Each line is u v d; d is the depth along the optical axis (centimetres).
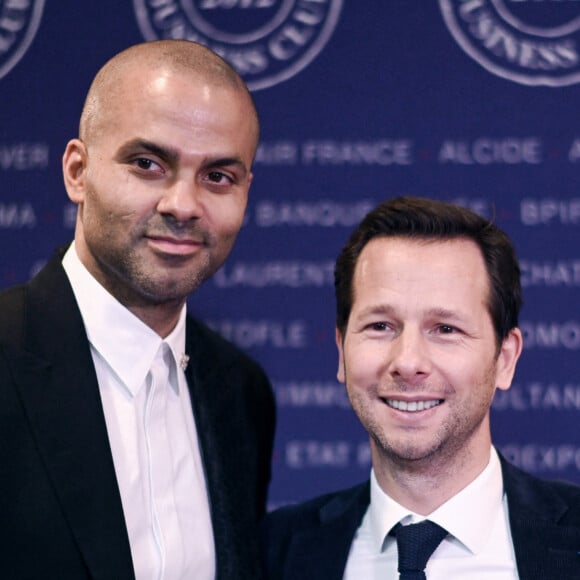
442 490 166
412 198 178
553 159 260
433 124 262
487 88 262
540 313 259
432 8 263
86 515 157
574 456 258
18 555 154
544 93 261
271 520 188
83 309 173
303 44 266
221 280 265
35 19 268
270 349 264
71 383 165
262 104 266
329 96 265
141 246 162
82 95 268
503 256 171
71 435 161
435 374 163
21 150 268
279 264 265
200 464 183
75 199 173
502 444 260
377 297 165
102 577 155
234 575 175
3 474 157
